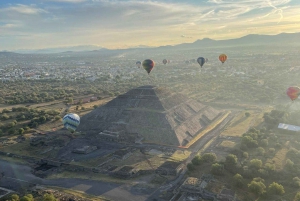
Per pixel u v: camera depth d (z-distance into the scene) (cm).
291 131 16375
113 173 12469
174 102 19700
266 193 10100
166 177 12112
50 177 12538
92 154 14788
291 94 18738
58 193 10925
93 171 12938
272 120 18525
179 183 11500
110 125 18050
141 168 12950
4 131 18638
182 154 14588
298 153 13162
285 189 10506
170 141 16150
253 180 10762
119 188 11300
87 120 19288
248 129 18100
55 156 14725
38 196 10738
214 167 11781
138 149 15388
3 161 14462
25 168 13588
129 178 12138
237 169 11944
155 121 17338
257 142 14862
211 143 16138
